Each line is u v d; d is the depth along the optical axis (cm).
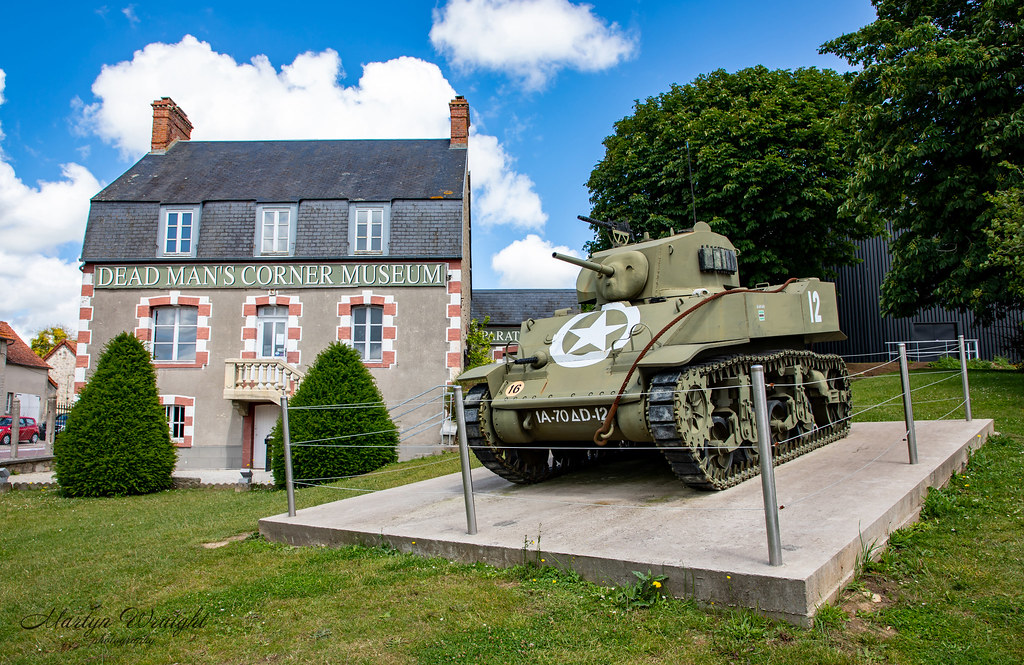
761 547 571
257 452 2144
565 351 938
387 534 739
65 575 744
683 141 2230
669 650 459
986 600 512
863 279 2862
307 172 2433
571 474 1070
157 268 2189
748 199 2095
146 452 1530
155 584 686
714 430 848
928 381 1717
